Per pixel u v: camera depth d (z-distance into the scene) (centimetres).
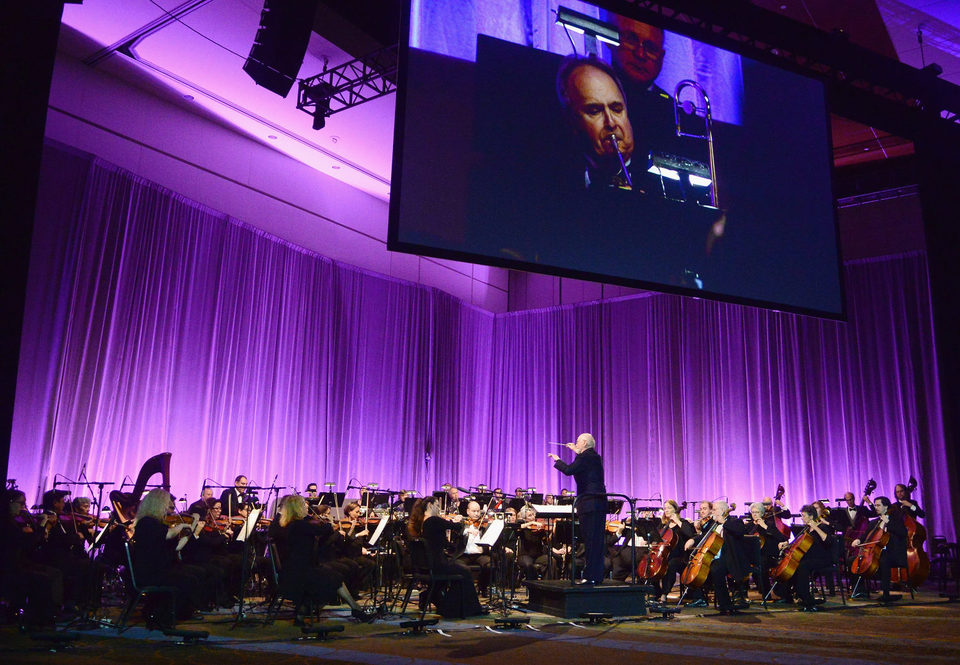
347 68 1121
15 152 470
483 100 771
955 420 994
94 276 1026
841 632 623
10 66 473
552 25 827
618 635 594
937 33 1012
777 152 927
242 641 554
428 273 1692
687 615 741
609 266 806
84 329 1008
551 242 780
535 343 1772
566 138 809
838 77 1005
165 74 1136
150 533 601
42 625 599
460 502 873
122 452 1041
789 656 496
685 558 855
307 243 1430
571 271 785
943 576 1048
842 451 1355
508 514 902
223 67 1114
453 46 766
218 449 1179
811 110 960
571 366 1706
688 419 1509
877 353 1355
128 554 607
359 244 1544
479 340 1792
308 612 652
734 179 895
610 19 863
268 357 1280
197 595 604
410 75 738
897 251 1377
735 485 1435
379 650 518
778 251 902
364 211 1569
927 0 947
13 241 463
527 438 1730
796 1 984
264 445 1254
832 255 934
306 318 1359
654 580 849
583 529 729
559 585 714
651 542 905
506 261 753
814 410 1390
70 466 976
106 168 1055
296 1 817
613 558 939
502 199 762
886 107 1012
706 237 865
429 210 723
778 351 1439
